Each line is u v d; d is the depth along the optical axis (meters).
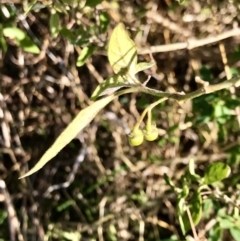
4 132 0.81
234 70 0.74
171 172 0.89
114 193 0.92
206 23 0.76
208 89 0.37
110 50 0.36
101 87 0.37
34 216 0.87
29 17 0.77
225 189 0.75
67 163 0.97
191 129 0.89
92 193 0.95
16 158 0.92
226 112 0.69
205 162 0.87
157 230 0.87
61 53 0.84
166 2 0.78
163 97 0.38
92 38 0.58
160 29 0.80
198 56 0.83
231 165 0.78
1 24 0.66
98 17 0.60
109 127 0.91
